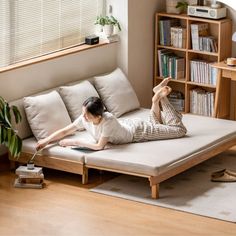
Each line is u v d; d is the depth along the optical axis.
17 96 7.70
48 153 7.25
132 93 8.55
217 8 8.77
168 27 9.12
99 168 7.02
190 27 8.96
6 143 7.07
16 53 7.81
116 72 8.61
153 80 9.38
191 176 7.41
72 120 7.88
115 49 8.95
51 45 8.29
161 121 7.69
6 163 7.73
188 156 7.10
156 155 7.00
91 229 6.18
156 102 7.65
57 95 7.76
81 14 8.66
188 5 8.98
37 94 7.82
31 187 7.09
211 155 7.50
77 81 8.35
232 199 6.83
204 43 8.89
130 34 8.86
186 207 6.62
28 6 7.86
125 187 7.11
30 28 7.95
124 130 7.33
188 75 9.11
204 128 7.90
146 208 6.62
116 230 6.17
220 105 8.92
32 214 6.49
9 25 7.65
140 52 9.09
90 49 8.55
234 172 7.52
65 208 6.62
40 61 7.87
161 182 7.21
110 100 8.27
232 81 9.05
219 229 6.19
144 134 7.44
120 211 6.56
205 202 6.74
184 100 9.28
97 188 7.08
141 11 8.96
